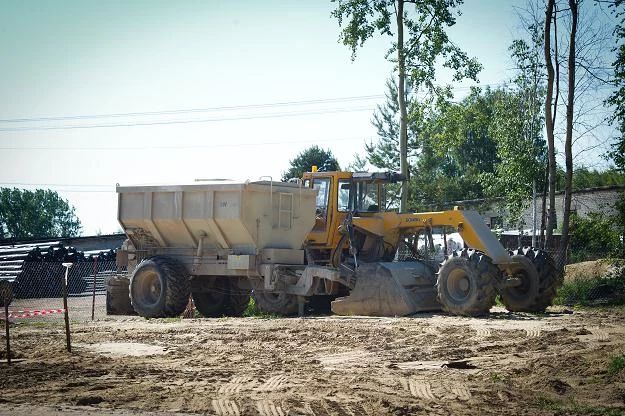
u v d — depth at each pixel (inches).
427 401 559.8
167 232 1384.1
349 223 1325.0
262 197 1310.3
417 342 880.3
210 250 1353.3
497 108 2047.2
